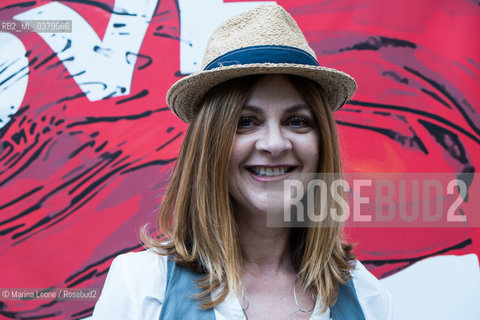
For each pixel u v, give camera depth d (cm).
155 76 145
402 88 147
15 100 140
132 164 142
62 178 140
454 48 148
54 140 140
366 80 147
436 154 146
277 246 90
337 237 96
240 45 82
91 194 140
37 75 141
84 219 139
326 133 88
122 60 144
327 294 84
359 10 148
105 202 141
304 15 147
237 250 85
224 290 78
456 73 147
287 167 86
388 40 148
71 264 138
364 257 144
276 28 83
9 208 137
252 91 81
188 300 77
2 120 139
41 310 135
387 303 99
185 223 86
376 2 148
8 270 135
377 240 145
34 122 140
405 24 148
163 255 84
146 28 145
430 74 148
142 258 84
